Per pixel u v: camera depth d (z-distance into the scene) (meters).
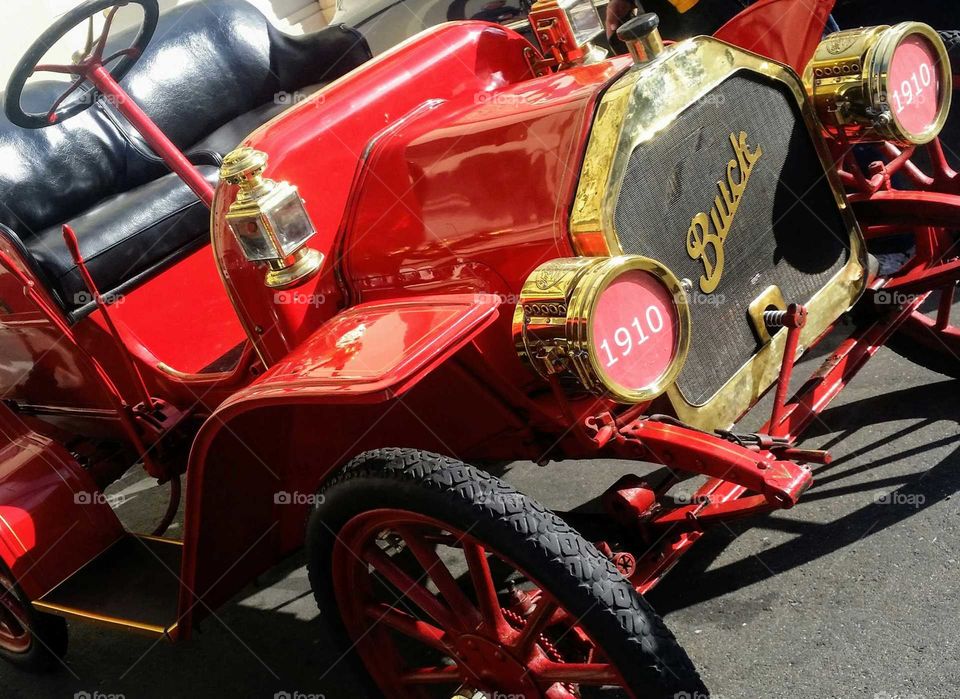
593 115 1.71
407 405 2.02
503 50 2.44
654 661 1.51
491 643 1.73
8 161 3.54
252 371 2.30
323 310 2.09
